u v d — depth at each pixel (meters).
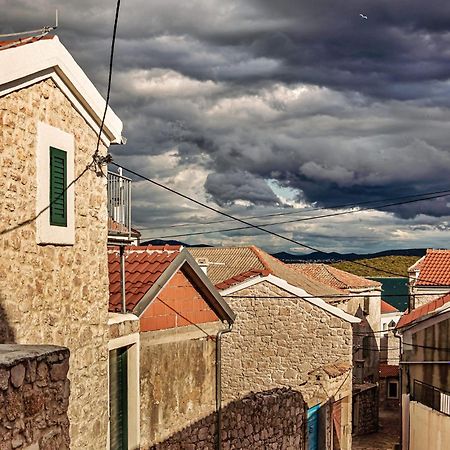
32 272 9.14
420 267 29.84
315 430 20.39
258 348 22.55
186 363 14.34
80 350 10.43
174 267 13.56
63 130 9.95
